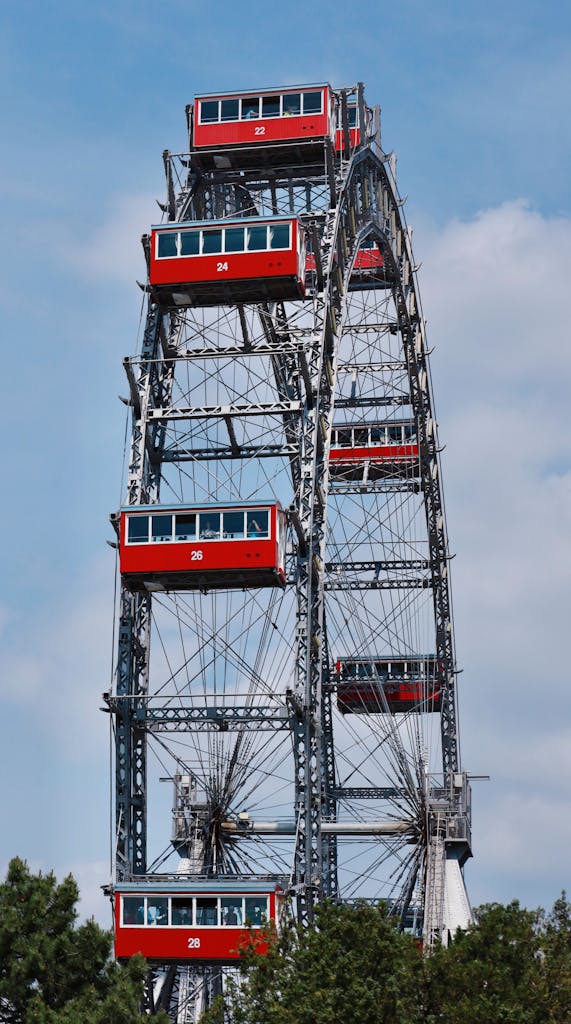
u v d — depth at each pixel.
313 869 106.81
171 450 116.75
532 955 82.56
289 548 111.56
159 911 102.25
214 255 113.00
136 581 107.38
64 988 82.50
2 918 83.38
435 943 84.12
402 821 143.12
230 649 109.44
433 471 153.62
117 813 107.44
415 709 156.00
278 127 120.75
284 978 83.38
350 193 127.25
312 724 109.38
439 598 155.25
